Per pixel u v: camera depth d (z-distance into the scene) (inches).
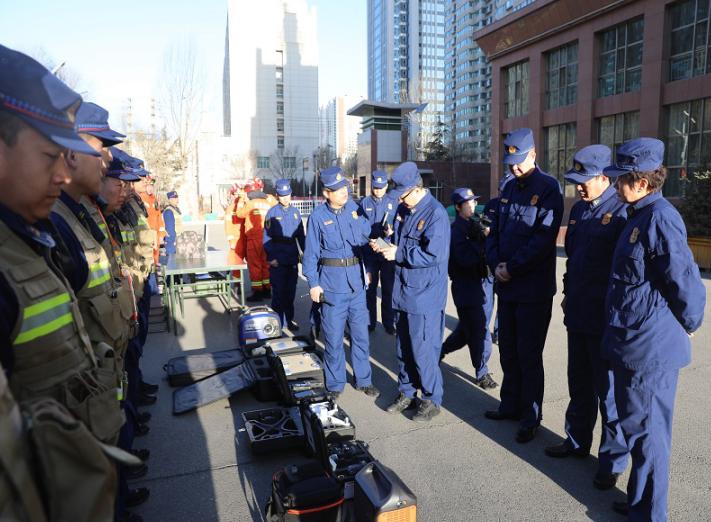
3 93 50.3
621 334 112.1
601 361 131.0
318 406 154.5
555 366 219.9
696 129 706.8
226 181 1839.3
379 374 216.4
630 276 111.0
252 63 3309.5
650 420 109.3
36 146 52.1
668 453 110.6
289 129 3390.7
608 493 130.4
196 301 350.9
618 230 127.7
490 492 130.9
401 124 1739.7
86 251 92.3
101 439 65.1
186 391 186.4
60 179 55.7
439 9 5551.2
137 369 161.0
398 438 159.3
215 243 711.1
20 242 57.0
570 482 135.3
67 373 62.0
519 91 1007.0
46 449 42.2
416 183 165.6
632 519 114.4
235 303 341.4
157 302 297.0
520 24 935.0
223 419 172.7
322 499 105.3
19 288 54.7
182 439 159.0
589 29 830.5
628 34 789.9
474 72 4200.3
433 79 5497.1
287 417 159.2
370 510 100.9
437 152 2438.5
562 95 913.5
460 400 188.1
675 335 108.1
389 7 5561.0
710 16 677.3
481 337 195.9
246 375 189.5
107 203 139.8
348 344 257.4
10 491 39.2
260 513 122.9
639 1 748.0
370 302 275.6
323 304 188.9
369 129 1747.0
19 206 55.2
